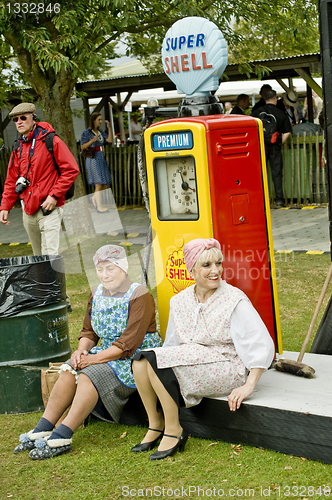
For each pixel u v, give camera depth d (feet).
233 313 10.10
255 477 9.05
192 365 10.00
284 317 17.35
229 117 11.64
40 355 12.46
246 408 9.93
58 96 30.42
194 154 11.16
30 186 16.81
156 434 10.44
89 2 27.73
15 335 12.28
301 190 34.91
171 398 9.96
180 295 10.65
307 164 34.58
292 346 14.71
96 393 10.54
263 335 9.93
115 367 10.74
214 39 11.96
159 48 35.96
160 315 12.21
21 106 16.79
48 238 16.31
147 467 9.68
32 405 12.49
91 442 10.92
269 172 35.47
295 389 10.46
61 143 16.94
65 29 27.99
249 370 10.14
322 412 9.30
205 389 10.06
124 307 10.71
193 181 11.45
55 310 12.64
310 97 42.83
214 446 10.21
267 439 9.82
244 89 46.01
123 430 11.32
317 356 12.50
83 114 43.39
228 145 11.39
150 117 13.10
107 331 10.91
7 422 12.07
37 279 12.29
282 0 32.37
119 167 38.47
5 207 17.85
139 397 11.24
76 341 15.85
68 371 10.78
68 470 9.82
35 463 10.18
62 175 16.69
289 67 35.63
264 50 35.35
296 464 9.32
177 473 9.40
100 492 9.02
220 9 31.76
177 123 11.34
